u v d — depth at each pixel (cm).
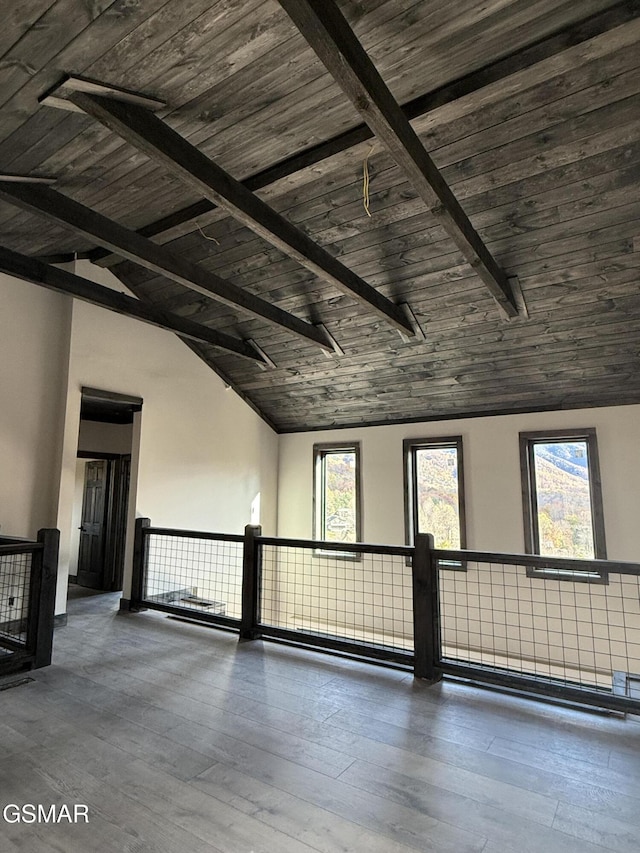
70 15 184
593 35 234
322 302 480
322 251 341
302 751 248
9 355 467
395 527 615
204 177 256
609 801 212
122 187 346
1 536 413
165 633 446
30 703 300
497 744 257
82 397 513
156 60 216
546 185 323
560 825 197
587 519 512
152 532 525
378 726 275
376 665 367
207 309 543
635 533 478
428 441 599
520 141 299
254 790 216
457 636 564
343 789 217
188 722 278
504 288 383
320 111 280
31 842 183
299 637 402
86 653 392
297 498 705
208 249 454
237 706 298
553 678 309
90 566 687
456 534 585
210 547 618
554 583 514
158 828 191
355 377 579
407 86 267
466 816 201
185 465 598
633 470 482
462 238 303
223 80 241
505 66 254
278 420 718
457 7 215
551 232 351
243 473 671
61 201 293
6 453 460
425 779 226
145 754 244
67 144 278
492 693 320
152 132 237
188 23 198
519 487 539
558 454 532
